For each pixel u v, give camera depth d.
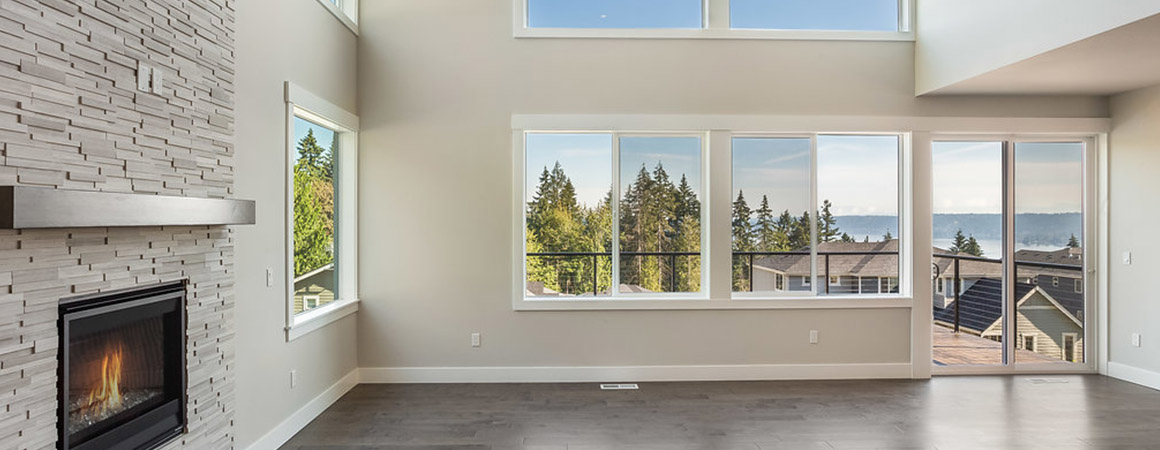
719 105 4.91
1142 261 4.77
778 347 4.96
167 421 2.48
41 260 1.90
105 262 2.15
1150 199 4.70
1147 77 4.38
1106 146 5.02
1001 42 4.04
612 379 4.90
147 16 2.32
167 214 2.31
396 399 4.39
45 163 1.88
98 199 1.98
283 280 3.54
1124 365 4.91
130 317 2.30
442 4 4.86
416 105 4.84
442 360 4.87
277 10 3.45
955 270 5.16
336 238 4.72
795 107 4.93
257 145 3.24
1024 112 4.98
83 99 2.02
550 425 3.82
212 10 2.75
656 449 3.42
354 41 4.73
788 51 4.93
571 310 4.88
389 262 4.84
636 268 5.00
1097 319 5.12
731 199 4.98
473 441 3.55
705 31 4.89
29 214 1.73
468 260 4.86
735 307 4.93
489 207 4.87
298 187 3.96
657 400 4.36
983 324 5.12
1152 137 4.68
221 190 2.83
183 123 2.54
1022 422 3.88
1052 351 5.14
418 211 4.84
